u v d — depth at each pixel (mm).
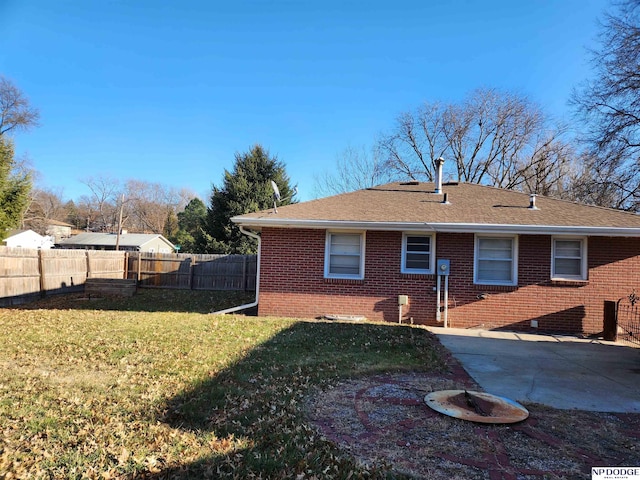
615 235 9242
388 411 4086
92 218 67375
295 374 5285
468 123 31297
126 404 4168
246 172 26391
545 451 3262
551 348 7727
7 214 15305
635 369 6148
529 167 29828
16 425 3605
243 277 17922
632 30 17656
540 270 9789
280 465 2967
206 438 3412
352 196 12562
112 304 13461
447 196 11852
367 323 9641
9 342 6867
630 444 3438
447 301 10039
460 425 3746
